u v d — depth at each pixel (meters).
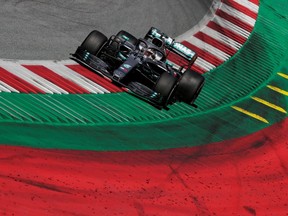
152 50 48.31
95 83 50.88
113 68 48.03
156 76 48.66
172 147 45.25
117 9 70.00
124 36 50.06
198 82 48.59
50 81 48.59
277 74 68.88
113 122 45.66
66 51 56.03
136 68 46.47
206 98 56.62
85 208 34.12
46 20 60.91
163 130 47.34
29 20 59.50
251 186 43.66
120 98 49.75
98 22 65.12
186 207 38.06
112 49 48.41
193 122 50.69
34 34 57.00
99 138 42.47
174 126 48.72
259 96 61.50
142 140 44.59
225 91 59.84
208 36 72.38
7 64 49.16
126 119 46.84
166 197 38.34
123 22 67.56
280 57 74.38
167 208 37.16
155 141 45.19
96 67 44.97
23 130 39.72
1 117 40.34
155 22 70.81
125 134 44.50
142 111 49.06
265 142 51.84
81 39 59.81
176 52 50.75
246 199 41.66
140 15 70.94
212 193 40.94
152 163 41.81
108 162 39.75
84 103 46.84
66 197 34.44
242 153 48.34
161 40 50.06
